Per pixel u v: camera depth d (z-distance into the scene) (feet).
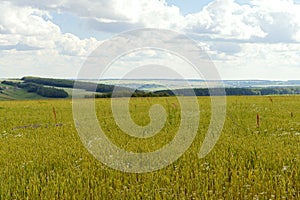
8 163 33.37
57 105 128.98
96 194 23.90
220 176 26.53
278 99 137.49
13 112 101.14
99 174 28.60
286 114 75.97
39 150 39.93
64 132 55.72
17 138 51.80
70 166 31.96
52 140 47.09
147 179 27.04
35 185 25.82
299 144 39.11
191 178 26.99
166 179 26.35
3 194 24.64
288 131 51.90
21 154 37.50
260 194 22.82
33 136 53.31
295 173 27.25
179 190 24.40
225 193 23.61
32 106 124.36
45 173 30.22
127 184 26.32
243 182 25.17
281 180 24.97
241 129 54.13
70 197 23.50
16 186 26.03
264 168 29.53
